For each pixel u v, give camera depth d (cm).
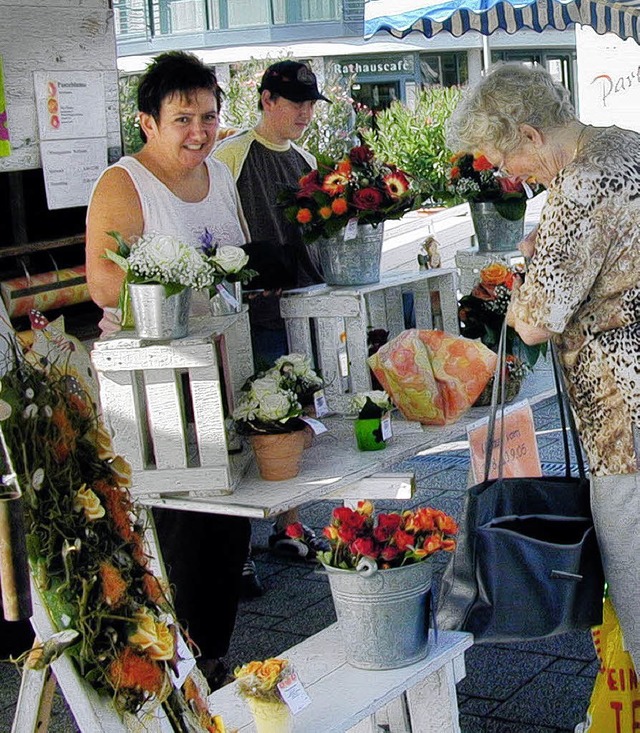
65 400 200
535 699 344
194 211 347
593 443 262
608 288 252
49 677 200
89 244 331
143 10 1072
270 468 293
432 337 335
